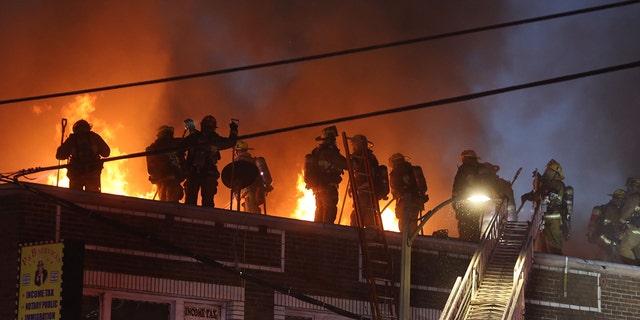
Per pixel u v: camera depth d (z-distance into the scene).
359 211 36.47
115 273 32.44
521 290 37.34
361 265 36.50
